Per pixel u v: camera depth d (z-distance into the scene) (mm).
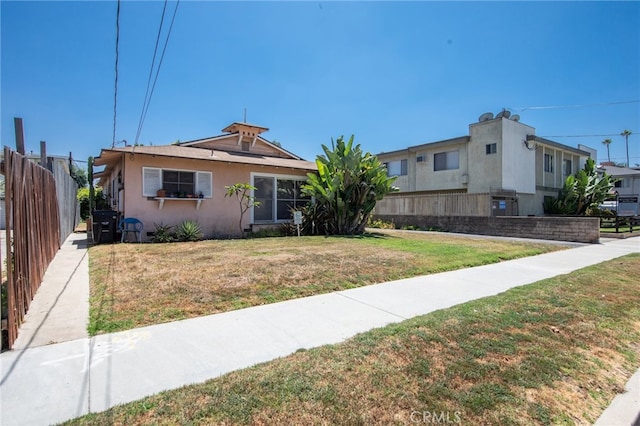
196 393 2404
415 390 2475
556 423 2197
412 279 6059
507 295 5020
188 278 5508
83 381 2568
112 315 3936
